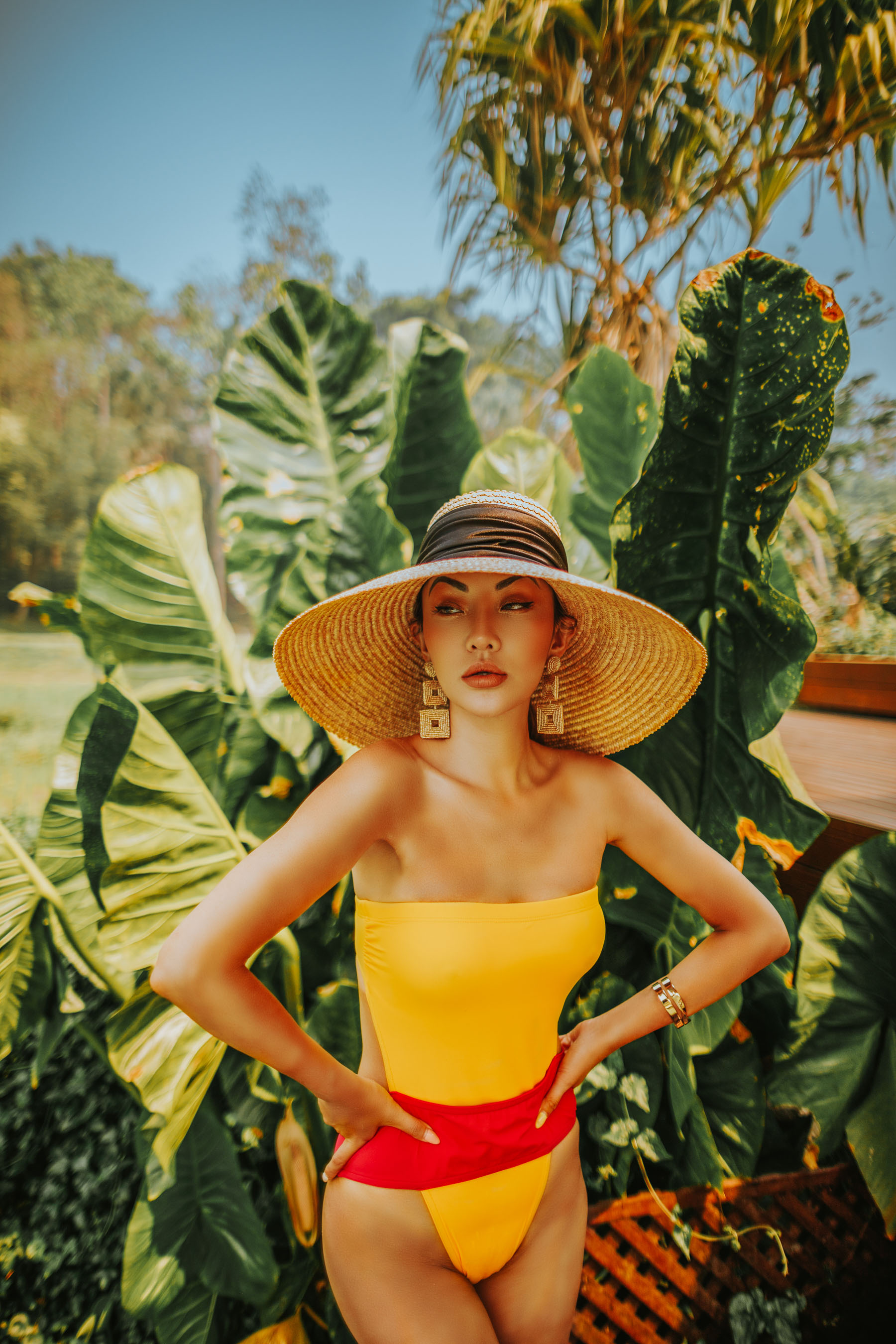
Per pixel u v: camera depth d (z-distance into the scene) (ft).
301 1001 6.08
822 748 11.32
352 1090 3.13
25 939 6.23
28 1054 9.37
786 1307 5.91
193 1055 5.49
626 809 3.73
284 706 6.41
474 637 3.20
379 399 7.49
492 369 12.15
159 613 6.64
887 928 5.96
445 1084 3.32
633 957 6.63
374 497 6.28
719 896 3.79
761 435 5.24
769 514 5.48
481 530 3.30
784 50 8.27
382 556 6.26
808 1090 6.04
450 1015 3.22
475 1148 3.25
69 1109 8.74
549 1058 3.59
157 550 6.63
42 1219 7.98
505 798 3.49
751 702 5.84
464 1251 3.27
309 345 7.36
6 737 32.14
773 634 5.60
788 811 5.85
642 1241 5.70
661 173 10.12
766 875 6.10
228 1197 6.13
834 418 5.13
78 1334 7.02
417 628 3.78
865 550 12.27
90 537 6.47
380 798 3.22
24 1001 6.41
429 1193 3.21
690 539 5.56
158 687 6.57
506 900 3.28
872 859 6.06
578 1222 3.63
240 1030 2.86
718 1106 6.30
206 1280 6.05
